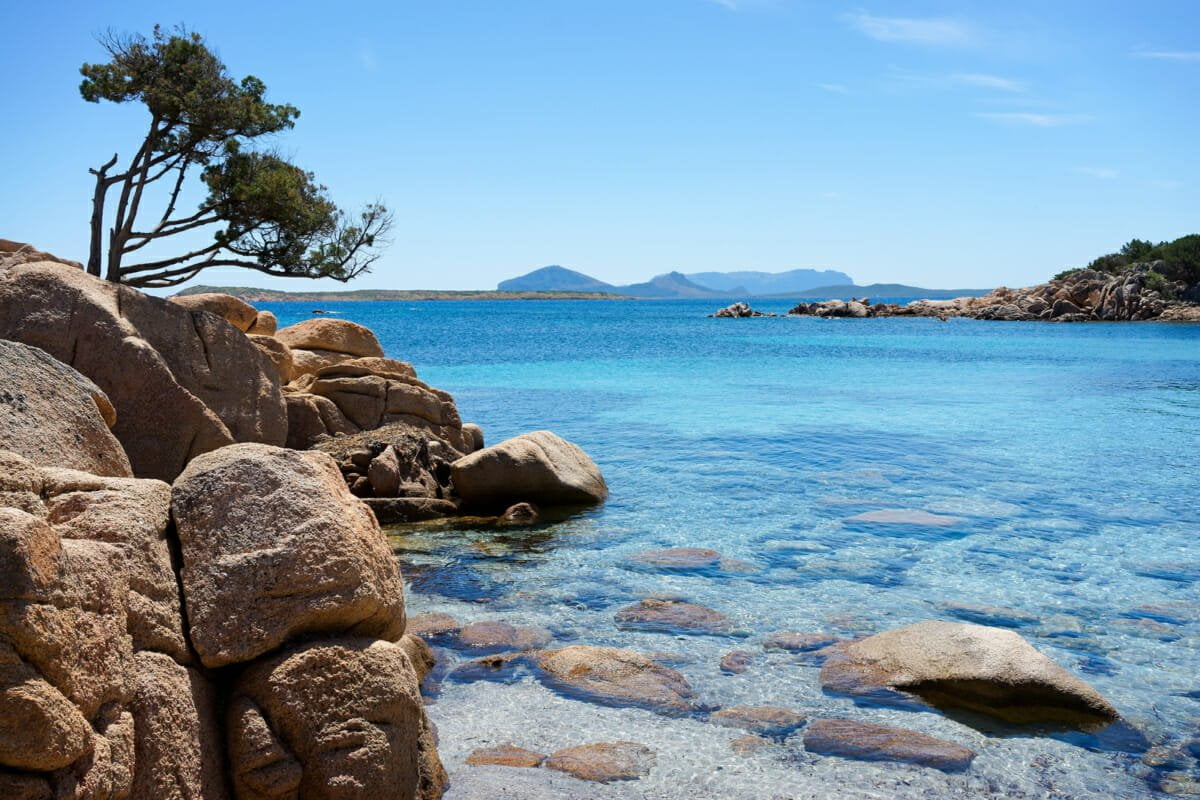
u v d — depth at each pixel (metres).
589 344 75.88
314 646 6.07
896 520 16.83
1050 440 26.28
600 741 8.23
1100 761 8.08
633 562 14.16
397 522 16.88
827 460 23.14
